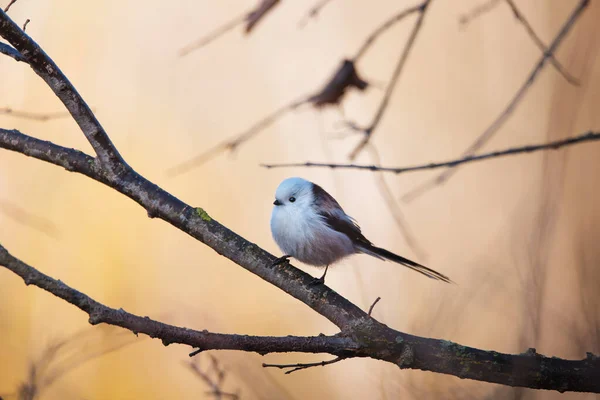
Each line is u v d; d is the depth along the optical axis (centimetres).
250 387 815
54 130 1426
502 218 1505
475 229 1499
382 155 1658
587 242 1099
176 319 1288
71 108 547
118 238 1477
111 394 1283
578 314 912
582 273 855
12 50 547
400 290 1103
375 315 962
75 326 1247
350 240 862
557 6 1608
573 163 1341
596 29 1045
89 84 1598
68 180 1480
